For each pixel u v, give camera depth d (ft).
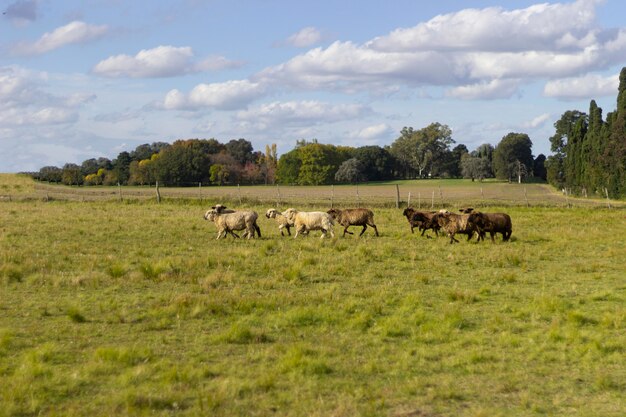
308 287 60.39
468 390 34.60
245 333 43.37
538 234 102.83
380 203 164.86
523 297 56.95
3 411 30.53
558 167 397.60
